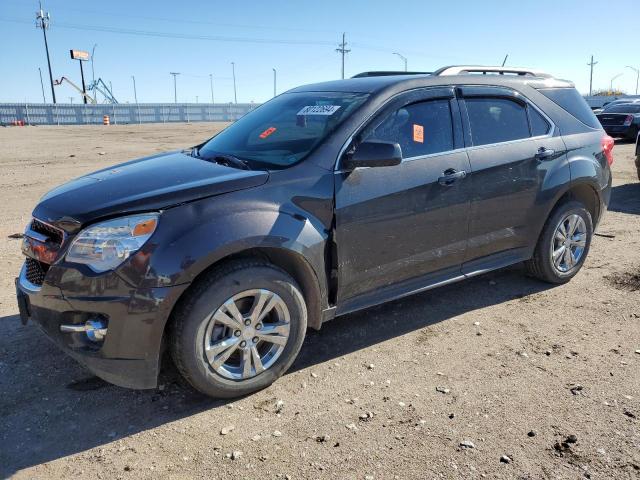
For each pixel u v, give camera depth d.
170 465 2.71
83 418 3.11
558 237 4.94
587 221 5.10
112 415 3.13
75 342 3.00
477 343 3.98
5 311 4.50
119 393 3.35
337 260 3.55
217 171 3.45
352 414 3.12
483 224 4.31
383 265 3.80
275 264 3.46
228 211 3.10
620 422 3.01
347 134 3.62
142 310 2.88
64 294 2.95
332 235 3.51
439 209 3.98
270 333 3.29
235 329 3.16
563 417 3.06
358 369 3.63
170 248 2.92
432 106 4.05
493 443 2.85
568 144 4.83
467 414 3.10
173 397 3.31
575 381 3.45
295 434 2.95
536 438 2.88
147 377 3.02
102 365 2.96
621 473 2.62
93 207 3.02
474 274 4.39
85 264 2.91
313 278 3.43
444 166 3.98
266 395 3.33
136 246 2.90
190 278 2.94
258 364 3.28
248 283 3.13
